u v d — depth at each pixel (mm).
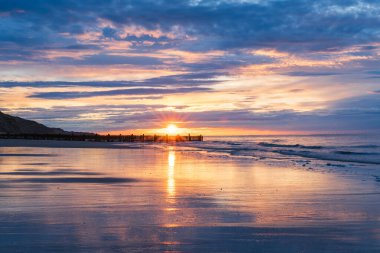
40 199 10859
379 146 54312
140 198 11156
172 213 9070
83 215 8750
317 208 9766
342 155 33688
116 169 20281
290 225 7914
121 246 6406
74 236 6969
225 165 23547
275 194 12094
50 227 7605
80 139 99500
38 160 26250
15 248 6250
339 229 7602
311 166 22844
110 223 7996
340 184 14539
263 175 17750
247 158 30547
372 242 6715
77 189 12906
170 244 6551
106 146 55938
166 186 13789
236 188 13438
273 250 6266
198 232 7328
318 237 7020
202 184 14469
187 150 45781
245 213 9109
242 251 6219
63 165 22453
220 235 7125
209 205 10117
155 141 101500
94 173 18078
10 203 10195
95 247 6340
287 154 36250
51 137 101625
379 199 11180
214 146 60000
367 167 22156
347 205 10211
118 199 10945
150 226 7766
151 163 24703
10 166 21406
